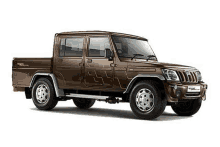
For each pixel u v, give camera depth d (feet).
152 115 28.32
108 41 31.09
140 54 31.89
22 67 35.68
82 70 32.07
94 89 31.48
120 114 32.89
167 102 30.19
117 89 30.25
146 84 28.53
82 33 32.55
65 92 33.91
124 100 30.76
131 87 29.91
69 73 32.83
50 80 34.09
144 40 34.22
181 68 29.45
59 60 33.47
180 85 28.12
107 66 30.73
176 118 30.37
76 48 32.71
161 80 28.37
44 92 34.32
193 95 29.32
